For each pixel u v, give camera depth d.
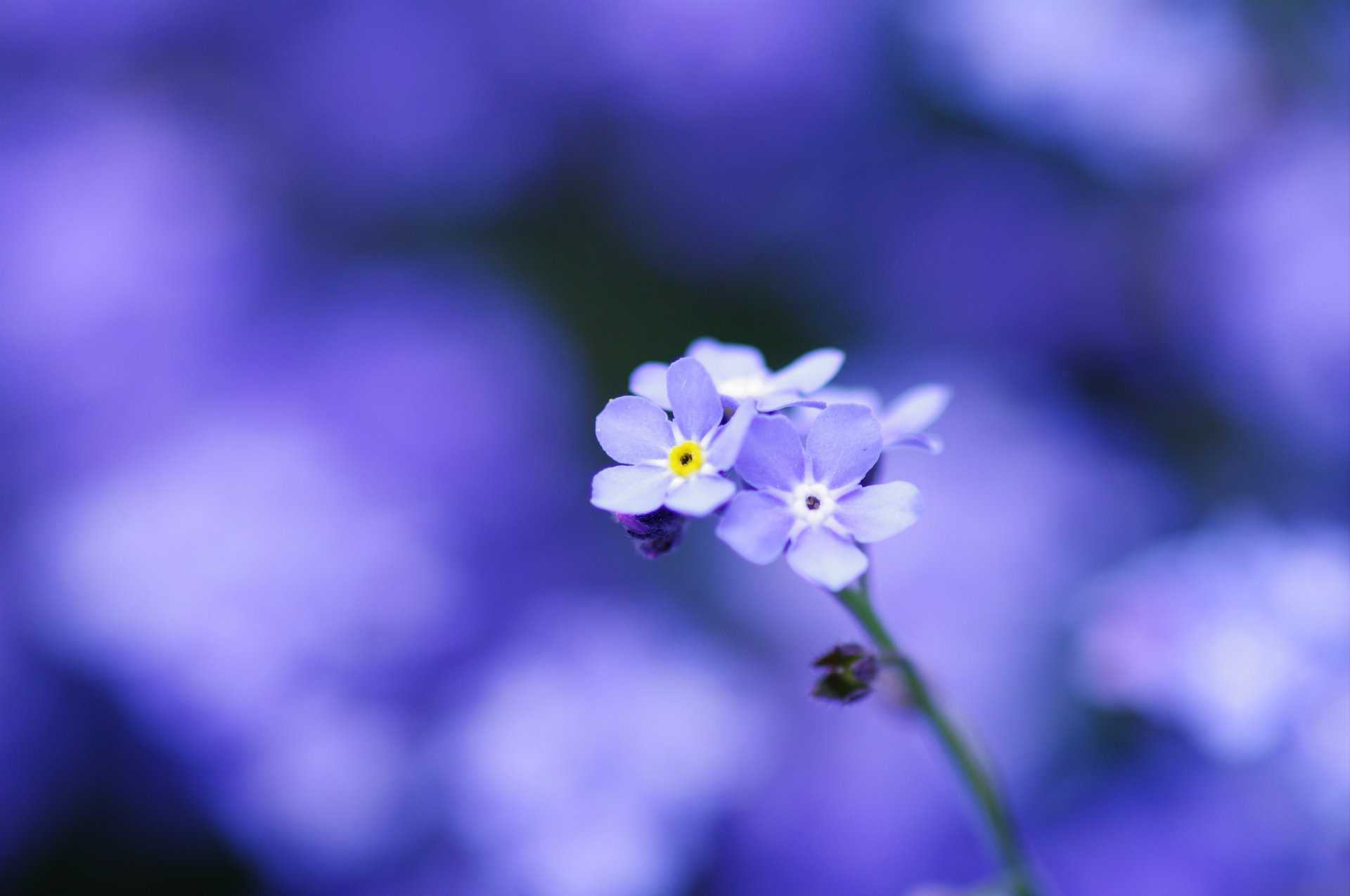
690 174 0.27
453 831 0.22
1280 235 0.25
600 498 0.14
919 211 0.27
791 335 0.28
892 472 0.25
